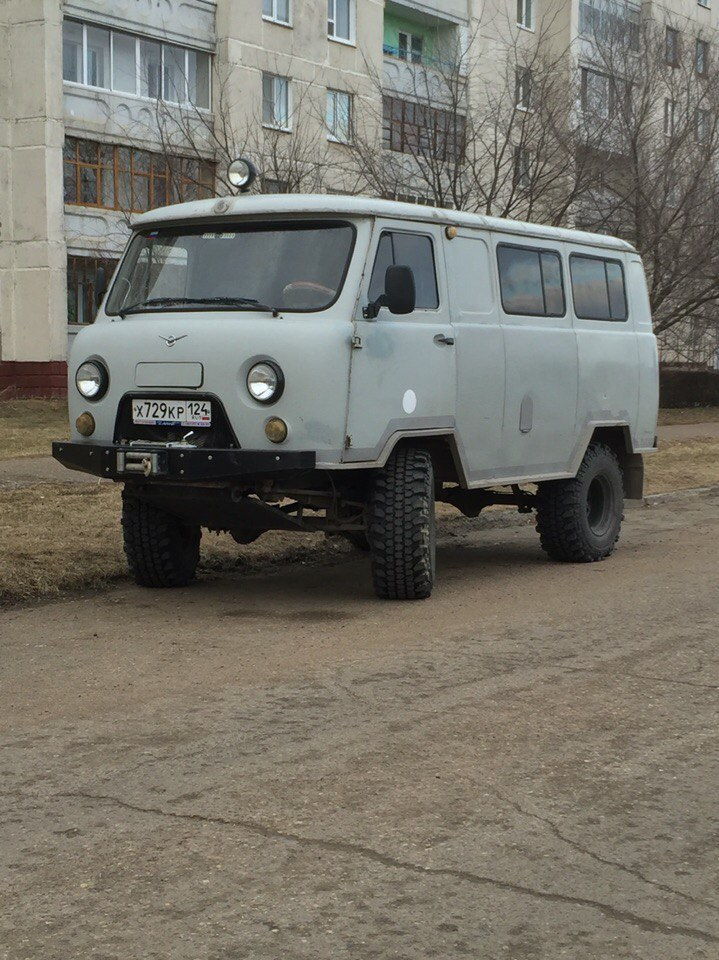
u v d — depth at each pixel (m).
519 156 23.41
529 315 9.86
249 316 8.17
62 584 9.05
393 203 8.62
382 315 8.31
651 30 27.27
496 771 5.01
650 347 11.45
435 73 28.62
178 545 9.15
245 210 8.48
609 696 6.14
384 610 8.38
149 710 5.87
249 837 4.30
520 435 9.67
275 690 6.22
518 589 9.23
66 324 31.61
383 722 5.67
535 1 39.22
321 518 8.68
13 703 6.01
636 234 23.89
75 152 31.52
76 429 8.61
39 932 3.62
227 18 32.81
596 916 3.74
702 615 8.20
